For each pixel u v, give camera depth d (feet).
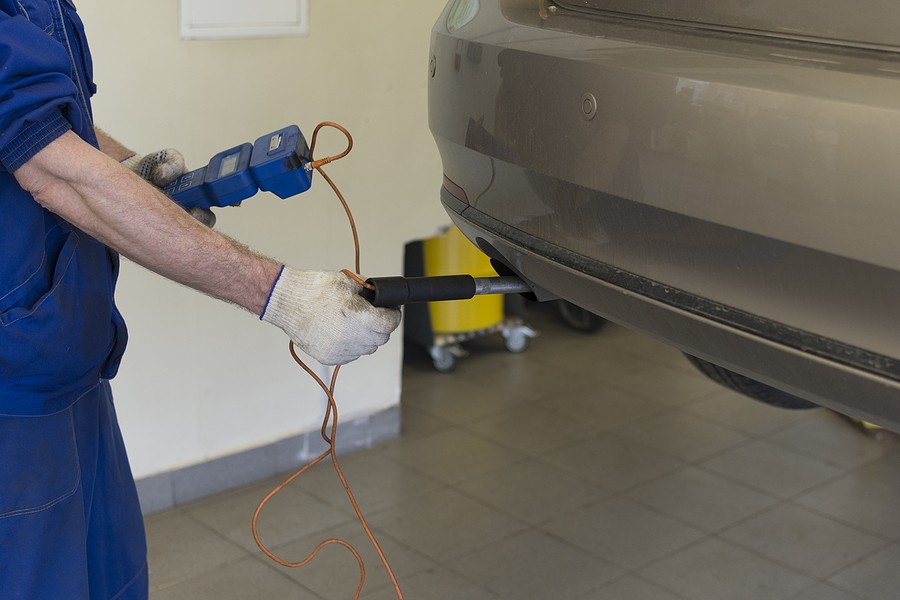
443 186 6.93
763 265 4.46
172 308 10.29
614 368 14.73
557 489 11.39
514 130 5.55
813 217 4.19
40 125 4.83
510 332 15.02
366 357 11.92
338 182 11.16
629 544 10.36
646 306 4.99
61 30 5.48
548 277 5.60
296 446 11.62
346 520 10.66
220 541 10.21
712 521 10.84
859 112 4.06
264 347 11.07
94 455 6.05
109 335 5.93
